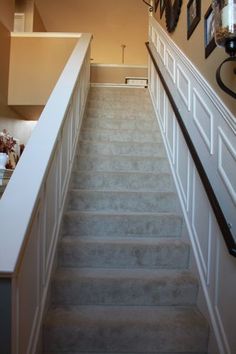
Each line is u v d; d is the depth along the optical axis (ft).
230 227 5.03
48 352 5.26
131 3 19.97
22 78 16.01
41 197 4.88
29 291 4.37
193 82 7.51
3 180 9.19
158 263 6.86
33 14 19.74
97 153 10.61
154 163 9.92
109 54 26.68
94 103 13.79
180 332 5.39
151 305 6.13
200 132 6.83
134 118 12.99
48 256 5.77
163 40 11.78
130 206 8.34
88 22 22.16
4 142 11.39
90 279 6.08
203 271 6.06
